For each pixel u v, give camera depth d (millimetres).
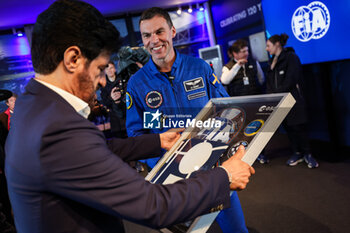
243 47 3361
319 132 3816
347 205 2184
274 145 4000
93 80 696
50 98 645
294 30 3641
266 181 2857
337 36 3029
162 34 1324
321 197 2367
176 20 6625
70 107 636
